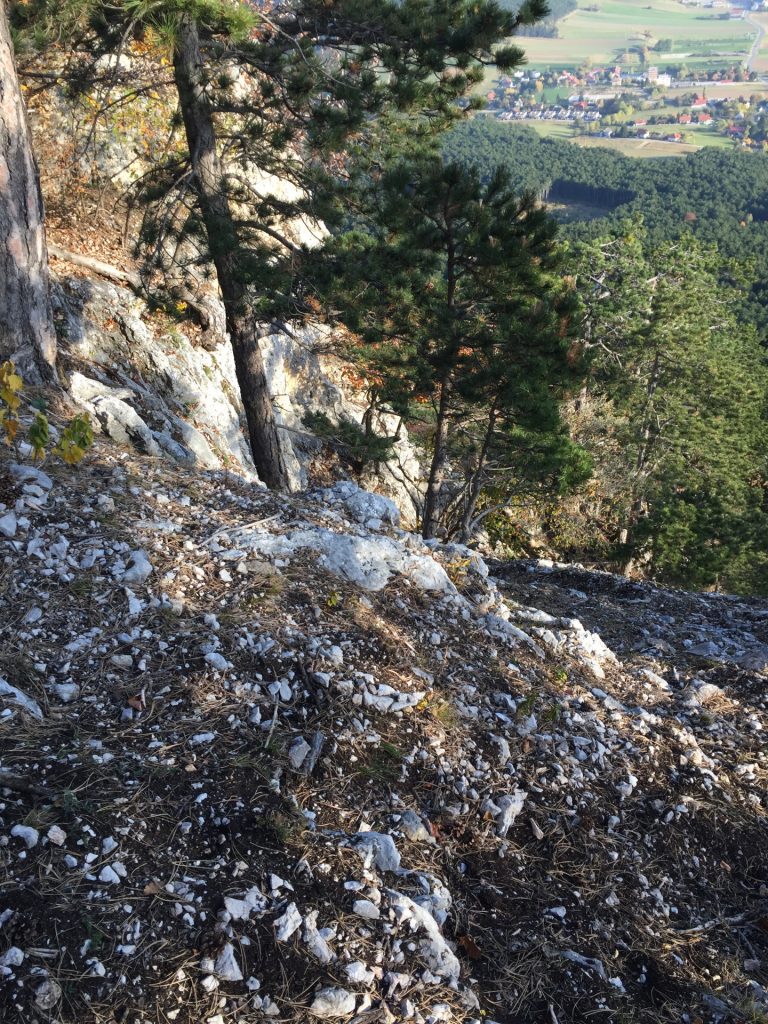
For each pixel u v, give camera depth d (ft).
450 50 31.22
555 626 23.02
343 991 10.12
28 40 27.76
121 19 29.22
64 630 13.99
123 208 49.83
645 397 111.04
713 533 79.77
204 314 49.06
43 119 47.37
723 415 118.52
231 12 25.70
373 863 11.98
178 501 18.94
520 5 30.07
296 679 14.46
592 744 16.70
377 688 15.03
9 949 9.27
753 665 23.38
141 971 9.61
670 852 15.19
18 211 21.47
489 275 39.17
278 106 32.91
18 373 22.39
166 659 14.02
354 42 32.07
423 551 22.75
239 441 47.09
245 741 12.96
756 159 391.86
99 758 11.89
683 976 13.00
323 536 18.88
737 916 14.48
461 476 70.18
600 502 94.79
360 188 35.58
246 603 15.92
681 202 323.78
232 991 9.80
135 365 41.06
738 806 16.74
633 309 110.01
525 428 44.73
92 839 10.71
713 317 135.85
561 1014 11.59
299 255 35.17
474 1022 10.73
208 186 32.73
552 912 13.10
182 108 32.27
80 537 16.07
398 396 44.80
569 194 388.98
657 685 21.65
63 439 15.76
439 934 11.34
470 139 465.88
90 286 41.65
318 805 12.62
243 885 10.84
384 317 38.93
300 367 60.59
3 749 11.54
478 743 15.43
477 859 13.37
